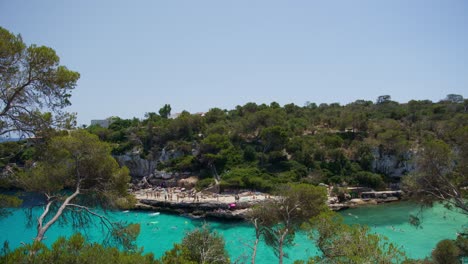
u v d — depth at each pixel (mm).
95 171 21078
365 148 90562
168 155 98000
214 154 91500
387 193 77062
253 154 90625
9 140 16312
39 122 16984
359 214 64500
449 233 49938
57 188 20000
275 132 89375
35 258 9953
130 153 101062
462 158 24688
